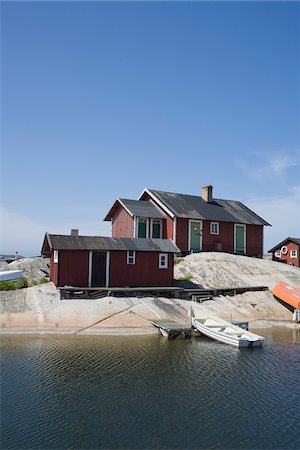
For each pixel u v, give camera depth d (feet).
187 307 91.45
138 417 41.98
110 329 77.15
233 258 129.08
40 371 55.11
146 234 130.31
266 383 52.01
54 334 74.28
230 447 36.63
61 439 37.63
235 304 99.55
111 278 96.32
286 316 98.89
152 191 140.26
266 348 70.28
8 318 78.18
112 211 140.97
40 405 44.57
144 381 52.06
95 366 57.52
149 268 100.63
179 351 66.28
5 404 44.78
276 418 42.16
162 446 36.60
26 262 136.87
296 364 60.54
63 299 85.92
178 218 129.90
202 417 42.16
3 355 61.82
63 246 91.56
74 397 46.70
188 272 115.34
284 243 168.55
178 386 50.49
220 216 140.56
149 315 83.76
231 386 50.83
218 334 73.15
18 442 37.09
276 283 116.26
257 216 154.51
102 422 40.88
